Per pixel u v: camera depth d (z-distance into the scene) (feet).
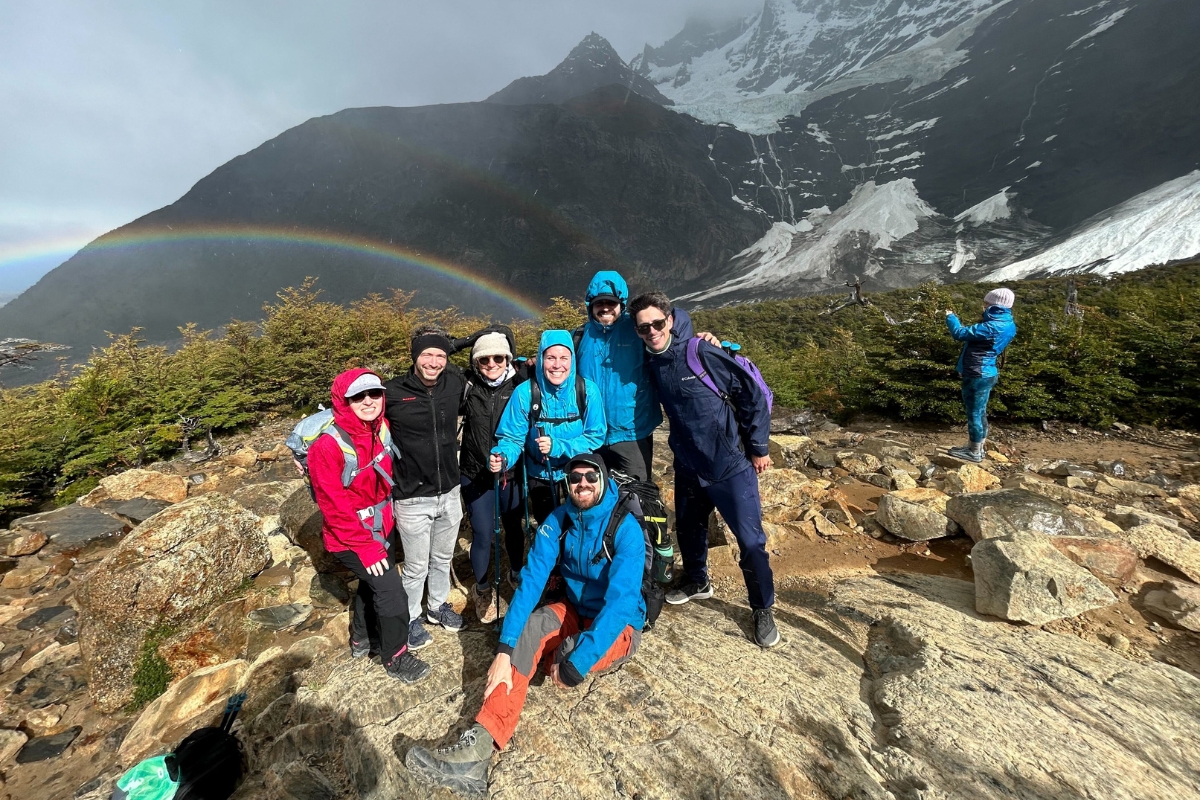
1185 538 11.33
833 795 6.72
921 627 9.64
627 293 9.91
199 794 7.75
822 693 8.36
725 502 9.21
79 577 14.53
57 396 29.86
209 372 32.32
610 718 8.08
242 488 18.89
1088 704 7.68
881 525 13.88
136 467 25.04
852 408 26.66
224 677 9.87
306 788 7.80
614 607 7.55
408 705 8.59
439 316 48.70
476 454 9.86
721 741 7.55
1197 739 7.09
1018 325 26.23
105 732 9.53
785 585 11.89
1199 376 21.56
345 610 11.43
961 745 7.09
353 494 8.61
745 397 8.79
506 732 7.29
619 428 10.14
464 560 13.37
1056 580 9.68
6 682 10.66
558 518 8.45
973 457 18.01
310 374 35.09
